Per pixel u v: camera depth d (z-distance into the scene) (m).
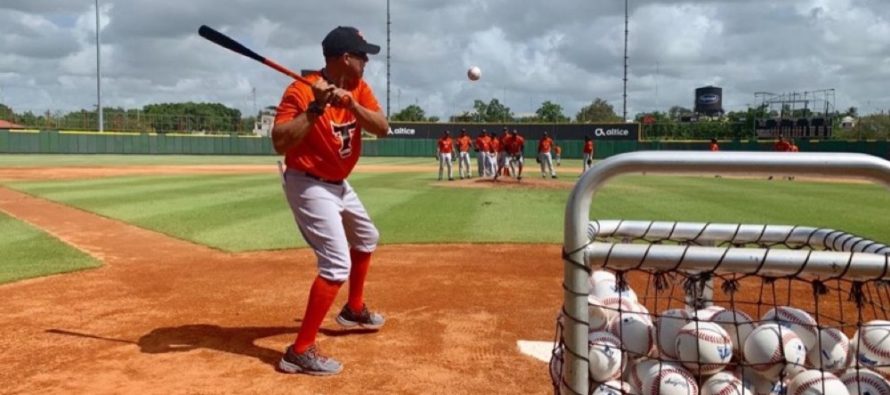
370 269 6.86
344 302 5.50
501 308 5.34
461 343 4.42
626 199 14.51
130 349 4.26
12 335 4.55
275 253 7.70
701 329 2.18
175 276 6.50
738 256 1.89
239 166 30.52
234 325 4.84
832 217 11.20
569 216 1.96
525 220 10.79
